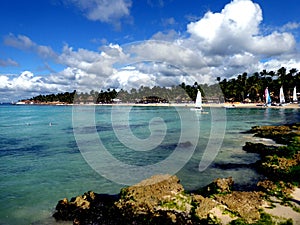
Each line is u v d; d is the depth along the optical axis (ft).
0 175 65.57
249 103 430.61
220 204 42.68
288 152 75.82
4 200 50.21
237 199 44.11
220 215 39.04
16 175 65.57
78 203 44.32
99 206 43.60
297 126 140.26
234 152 85.46
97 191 53.78
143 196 44.86
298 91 411.95
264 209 40.65
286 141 97.76
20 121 225.35
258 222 36.60
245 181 56.54
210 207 41.09
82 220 39.32
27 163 76.89
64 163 76.13
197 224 36.63
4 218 43.11
